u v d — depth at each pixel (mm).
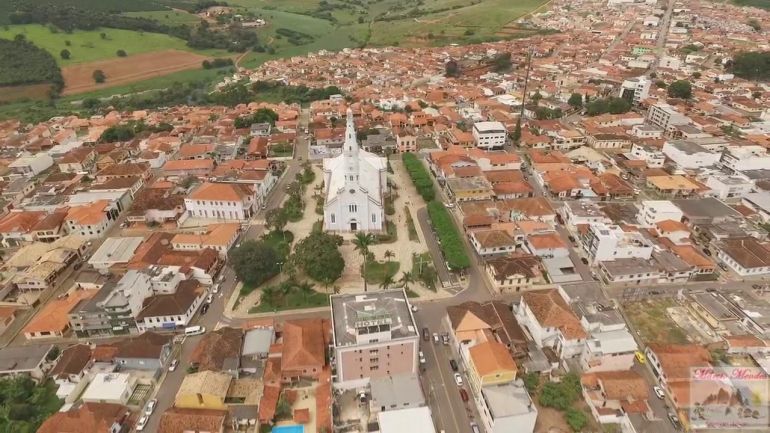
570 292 129500
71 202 185500
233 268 146500
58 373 110812
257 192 190500
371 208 166500
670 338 124000
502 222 171625
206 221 180625
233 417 101062
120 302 124938
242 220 181000
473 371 107125
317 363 110188
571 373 110750
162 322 127312
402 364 108750
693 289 141625
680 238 160875
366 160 192750
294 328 119562
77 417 98000
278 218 167125
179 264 146750
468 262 145625
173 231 174250
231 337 118438
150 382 111312
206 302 137000
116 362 114438
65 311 130375
